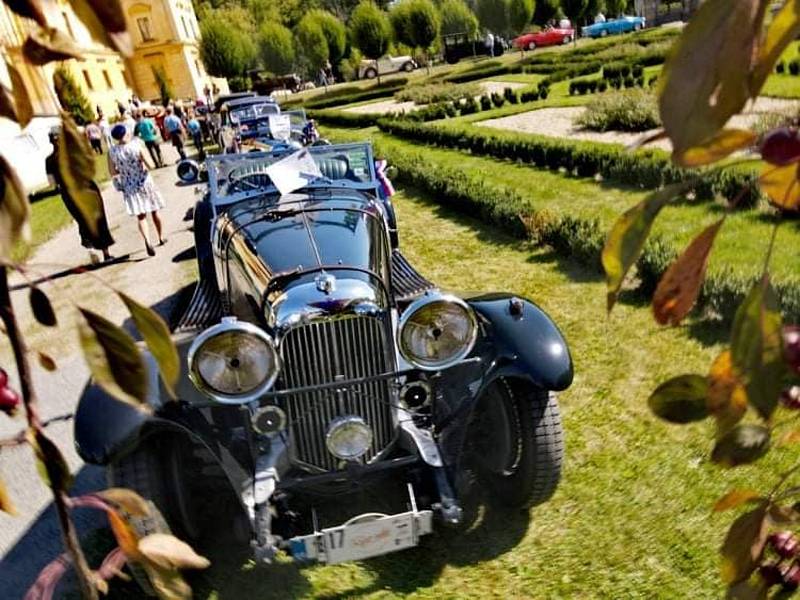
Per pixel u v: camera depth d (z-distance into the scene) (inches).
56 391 206.8
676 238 253.9
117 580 120.7
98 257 339.3
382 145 596.7
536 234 279.4
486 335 122.0
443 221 335.6
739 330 27.1
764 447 34.7
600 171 379.9
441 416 123.3
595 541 120.6
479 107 824.9
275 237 138.6
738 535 39.5
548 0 1809.8
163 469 113.3
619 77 802.8
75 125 27.9
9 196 24.2
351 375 113.0
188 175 204.5
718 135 26.5
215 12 2240.4
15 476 161.8
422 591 114.7
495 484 132.0
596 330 197.5
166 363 27.6
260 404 112.6
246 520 121.6
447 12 1839.3
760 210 270.5
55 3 24.9
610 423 153.3
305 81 1845.5
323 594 115.6
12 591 126.7
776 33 22.7
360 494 126.6
